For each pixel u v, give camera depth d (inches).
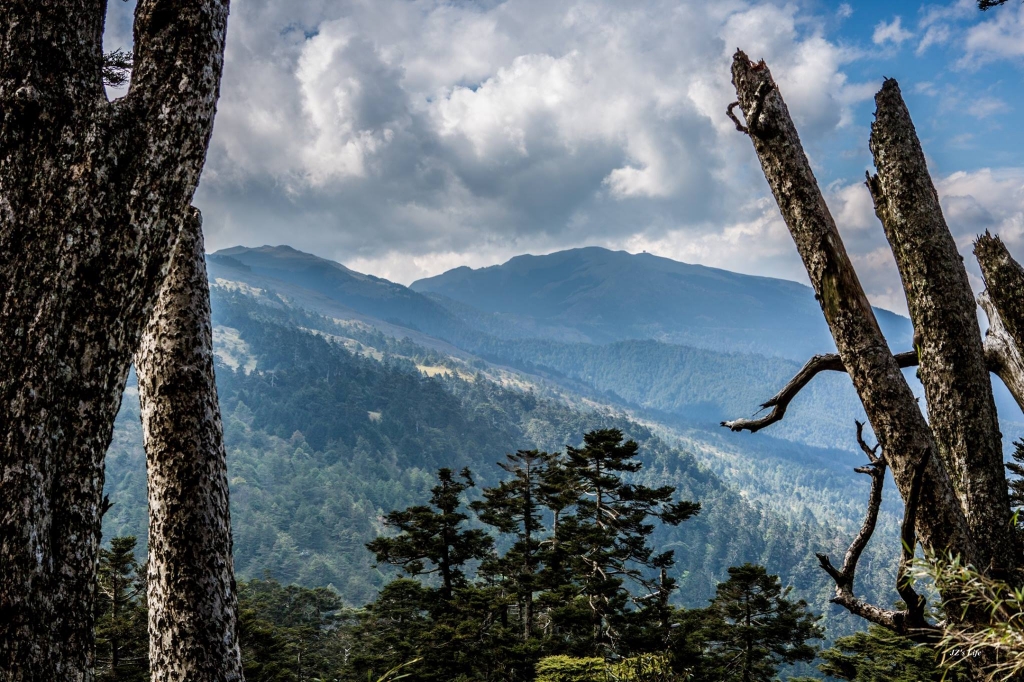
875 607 87.7
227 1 85.9
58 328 68.4
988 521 89.1
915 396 91.6
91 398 70.0
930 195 100.0
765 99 101.0
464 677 800.3
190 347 131.3
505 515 1053.2
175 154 77.9
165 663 125.6
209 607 126.5
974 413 92.4
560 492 1029.2
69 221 70.0
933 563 75.8
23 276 68.3
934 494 86.0
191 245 134.3
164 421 130.2
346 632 1807.3
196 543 127.5
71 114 72.1
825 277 96.3
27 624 62.8
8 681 61.8
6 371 66.4
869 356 92.4
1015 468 493.7
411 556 1077.1
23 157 70.5
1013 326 96.2
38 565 64.1
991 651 73.9
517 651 789.9
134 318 74.3
